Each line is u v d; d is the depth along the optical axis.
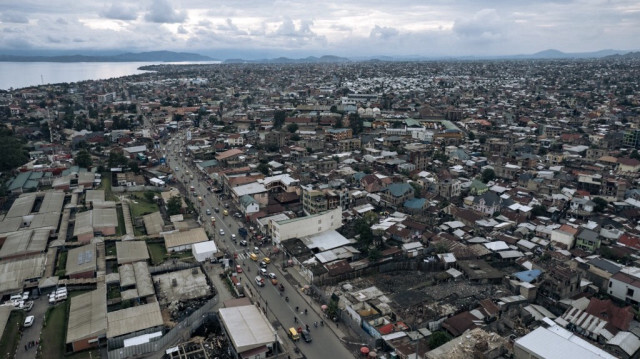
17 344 79.88
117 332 80.56
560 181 168.12
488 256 117.69
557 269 97.69
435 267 113.25
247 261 117.19
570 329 85.56
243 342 77.38
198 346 81.88
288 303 97.56
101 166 192.12
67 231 127.50
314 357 79.81
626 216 139.00
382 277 110.06
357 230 129.00
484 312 89.38
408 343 80.69
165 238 123.81
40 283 96.88
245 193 153.12
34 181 166.38
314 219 129.38
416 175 180.12
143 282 99.00
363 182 169.62
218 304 96.06
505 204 147.00
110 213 135.62
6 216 133.62
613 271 101.88
